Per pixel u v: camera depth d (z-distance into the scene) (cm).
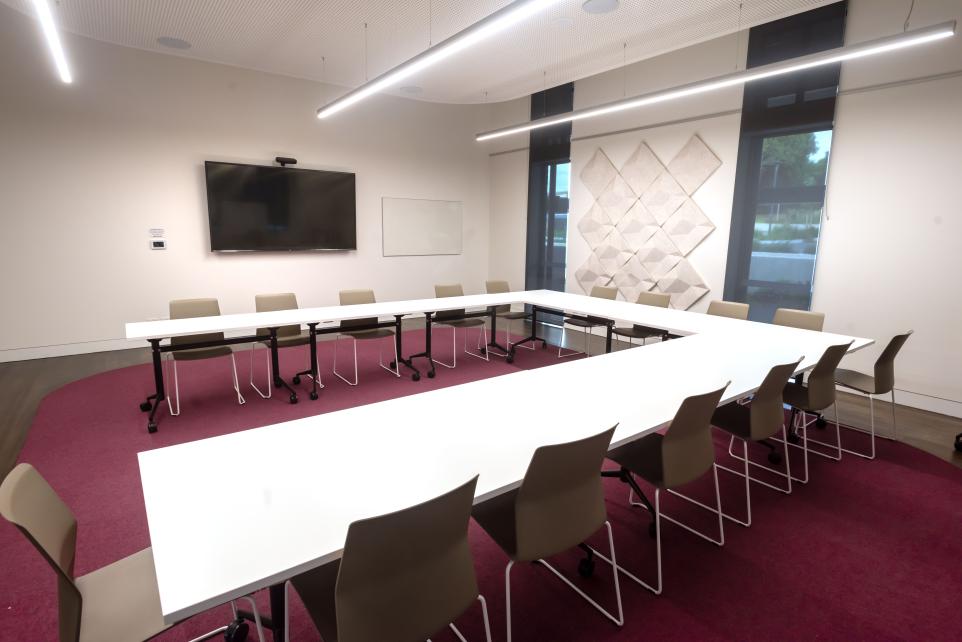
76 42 525
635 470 228
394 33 505
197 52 570
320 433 198
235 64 618
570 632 195
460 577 144
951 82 406
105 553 238
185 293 625
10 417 395
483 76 632
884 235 455
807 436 383
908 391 452
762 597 215
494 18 313
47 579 221
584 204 730
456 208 848
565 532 174
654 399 241
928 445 369
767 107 525
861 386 350
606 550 246
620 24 461
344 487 158
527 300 564
